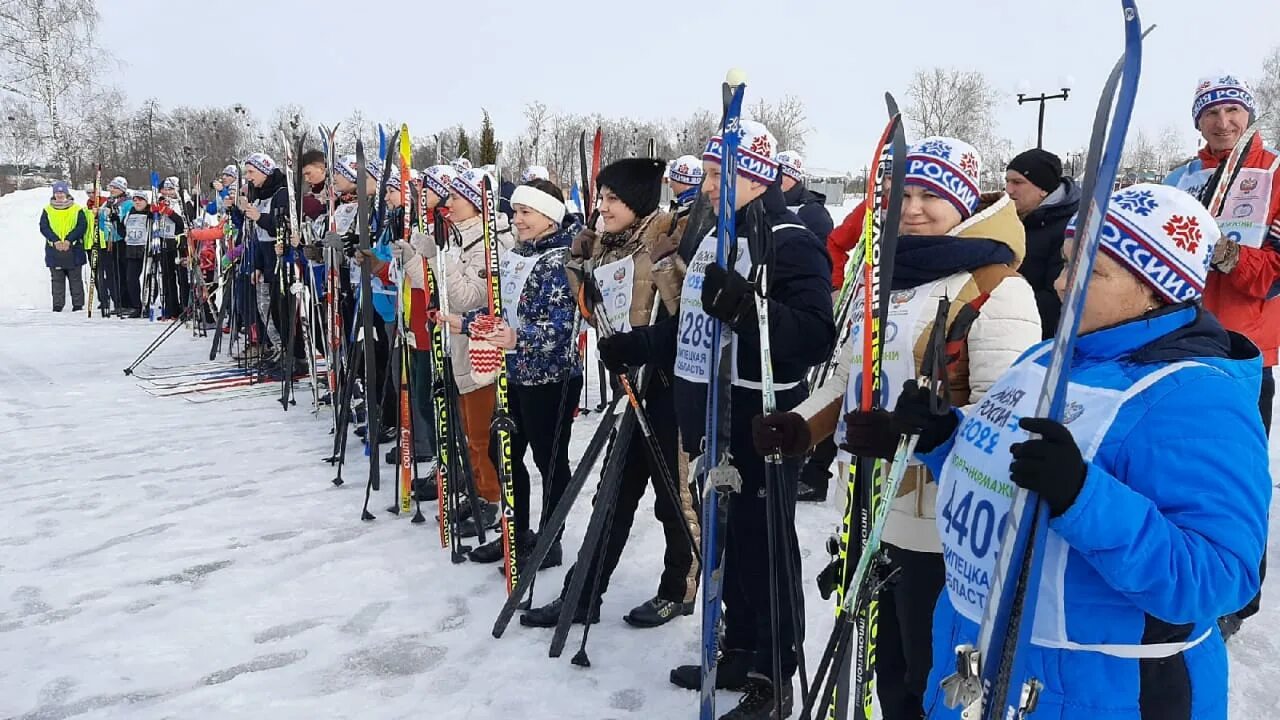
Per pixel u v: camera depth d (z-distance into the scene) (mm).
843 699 1819
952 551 1453
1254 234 3119
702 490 2490
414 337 4738
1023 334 1808
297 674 2865
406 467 4336
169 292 12102
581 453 5379
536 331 3395
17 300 15234
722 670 2725
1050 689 1284
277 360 7961
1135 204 1279
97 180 12922
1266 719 2492
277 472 5121
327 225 5973
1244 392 1229
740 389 2443
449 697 2725
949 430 1549
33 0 24859
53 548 3955
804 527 4176
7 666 2912
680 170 4594
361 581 3586
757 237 2137
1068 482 1128
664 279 2803
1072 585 1265
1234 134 3281
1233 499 1171
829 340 2236
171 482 4922
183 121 35594
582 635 3115
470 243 3896
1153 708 1263
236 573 3672
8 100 25391
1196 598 1145
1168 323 1276
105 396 7219
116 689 2771
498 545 3781
